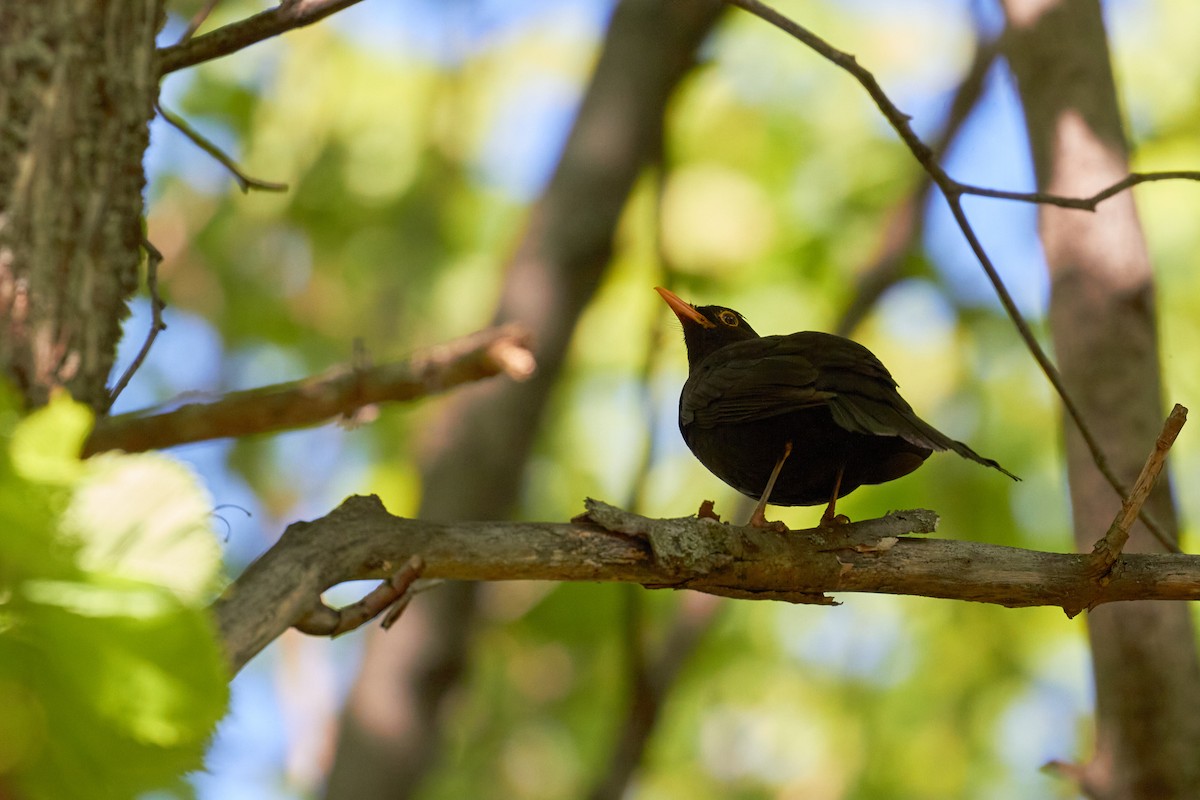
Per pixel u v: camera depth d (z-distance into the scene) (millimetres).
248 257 17656
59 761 1806
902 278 15938
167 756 1837
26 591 1743
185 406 4543
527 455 12398
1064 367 8852
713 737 17469
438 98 17391
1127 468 8445
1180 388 15617
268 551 4188
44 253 3867
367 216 17438
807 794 16938
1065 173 9016
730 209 16266
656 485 16344
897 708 16719
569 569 5008
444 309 17266
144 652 1785
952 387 16141
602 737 17422
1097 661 8492
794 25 6078
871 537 5566
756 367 7383
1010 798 16234
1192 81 16625
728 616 17188
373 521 4449
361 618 4262
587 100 12820
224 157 5809
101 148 4051
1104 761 8414
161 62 5363
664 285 12617
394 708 11773
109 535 1793
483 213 17641
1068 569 5551
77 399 3883
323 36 17141
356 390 5375
